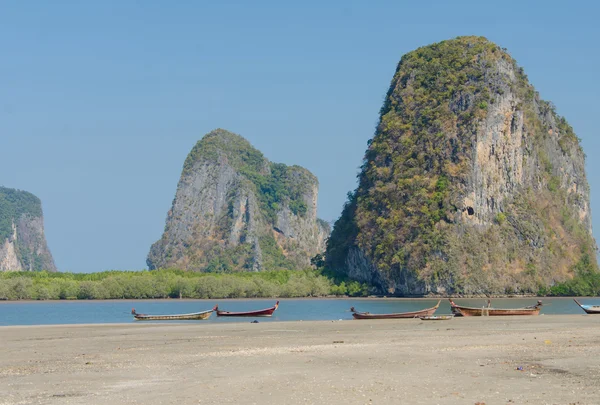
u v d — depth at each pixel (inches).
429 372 1288.1
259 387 1168.2
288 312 4503.0
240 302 6678.2
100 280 7691.9
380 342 1883.6
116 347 1905.8
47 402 1086.4
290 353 1621.6
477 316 3240.7
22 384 1255.5
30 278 7440.9
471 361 1421.0
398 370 1320.1
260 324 2797.7
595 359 1401.3
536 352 1544.0
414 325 2596.0
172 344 1958.7
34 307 5674.2
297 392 1118.4
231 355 1610.5
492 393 1081.4
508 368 1312.7
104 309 5255.9
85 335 2357.3
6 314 4463.6
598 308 3627.0
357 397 1072.2
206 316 3408.0
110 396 1126.4
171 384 1222.9
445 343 1813.5
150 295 7362.2
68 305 6141.7
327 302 6633.9
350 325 2652.6
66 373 1379.2
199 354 1657.2
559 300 7086.6
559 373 1242.0
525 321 2792.8
